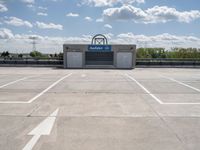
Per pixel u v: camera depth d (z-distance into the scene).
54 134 4.43
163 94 8.88
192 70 24.52
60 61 30.28
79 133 4.48
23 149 3.77
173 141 4.12
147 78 14.84
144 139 4.20
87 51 28.62
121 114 5.87
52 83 11.95
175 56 58.31
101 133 4.49
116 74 18.28
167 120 5.38
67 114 5.84
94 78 14.69
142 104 7.07
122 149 3.78
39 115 5.73
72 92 9.20
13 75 16.58
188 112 6.13
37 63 30.20
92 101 7.46
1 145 3.92
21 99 7.73
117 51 28.75
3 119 5.39
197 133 4.53
